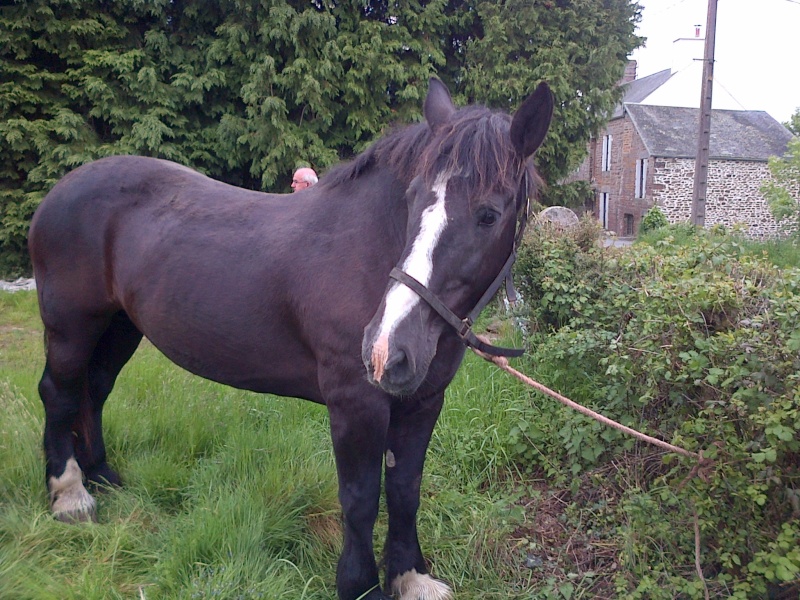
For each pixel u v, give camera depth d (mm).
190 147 10602
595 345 3119
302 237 2244
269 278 2256
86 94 10008
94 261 2697
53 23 9711
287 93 10531
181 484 2957
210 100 10758
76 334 2781
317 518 2688
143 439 3312
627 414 2930
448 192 1750
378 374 1649
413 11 11195
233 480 2873
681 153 29844
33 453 2941
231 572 2193
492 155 1755
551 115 1844
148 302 2518
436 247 1732
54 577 2229
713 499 2260
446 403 3686
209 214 2502
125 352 3107
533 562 2602
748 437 2141
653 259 3449
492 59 11398
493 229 1793
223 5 10336
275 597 2152
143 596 2105
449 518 2830
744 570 2146
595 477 2805
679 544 2436
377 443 2098
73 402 2832
